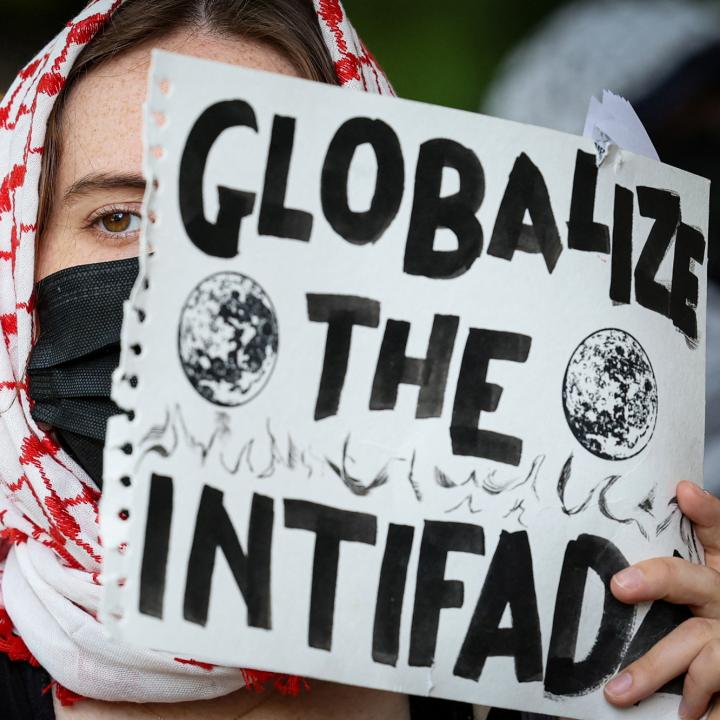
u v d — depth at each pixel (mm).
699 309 2996
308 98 2564
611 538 2807
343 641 2549
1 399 3273
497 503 2691
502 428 2703
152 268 2412
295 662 2498
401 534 2609
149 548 2373
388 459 2609
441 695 2631
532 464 2727
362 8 7336
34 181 3283
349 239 2596
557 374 2762
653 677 2789
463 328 2680
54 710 3275
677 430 2928
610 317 2834
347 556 2561
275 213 2529
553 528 2744
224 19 3412
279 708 3266
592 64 7125
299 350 2537
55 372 3287
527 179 2762
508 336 2717
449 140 2689
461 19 7277
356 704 3301
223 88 2488
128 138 3221
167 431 2400
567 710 2754
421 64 7301
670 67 7012
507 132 2748
